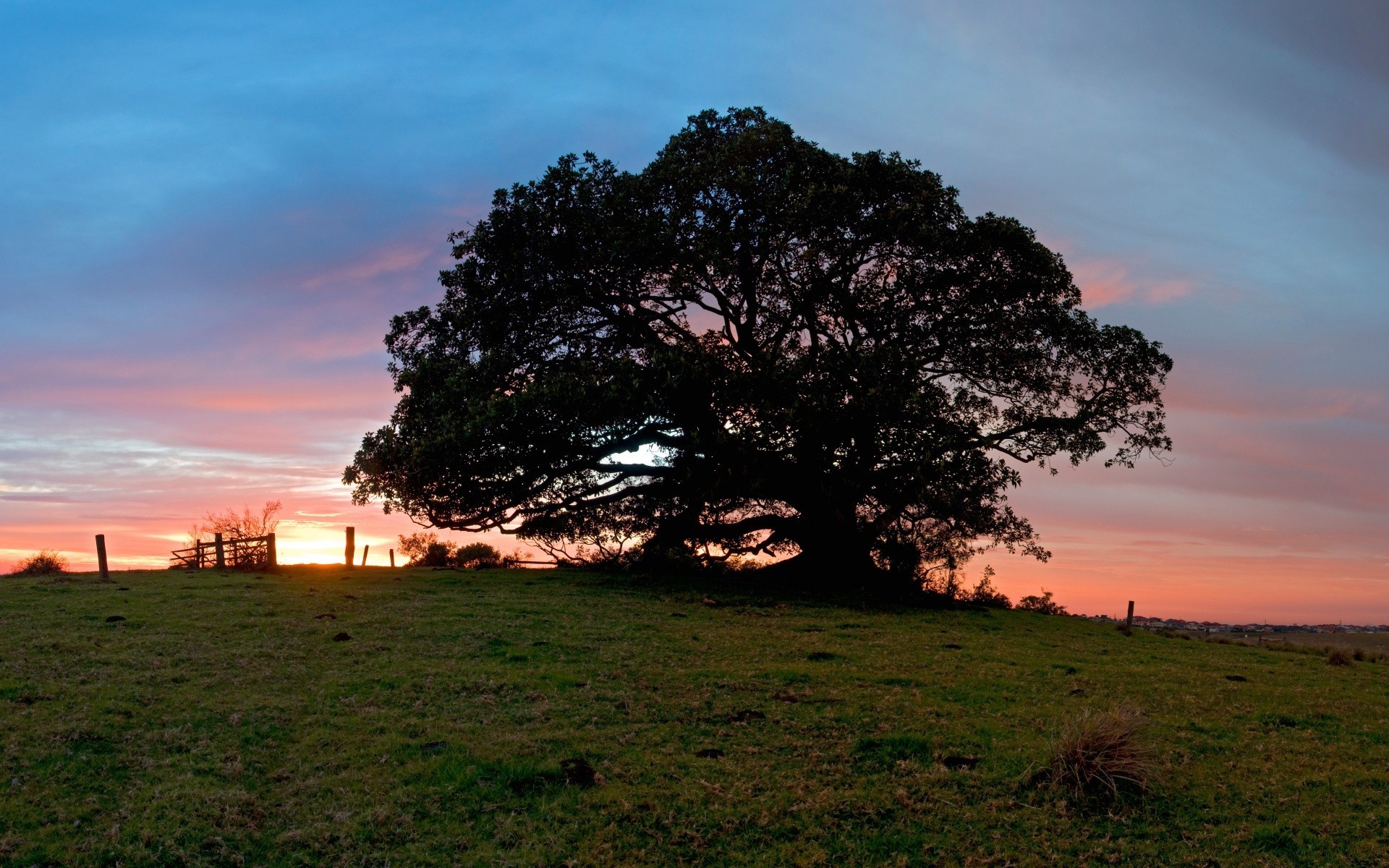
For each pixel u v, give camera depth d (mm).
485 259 29438
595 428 26219
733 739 11328
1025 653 17750
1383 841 8633
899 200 27375
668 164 27719
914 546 28250
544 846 8328
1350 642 31312
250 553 32188
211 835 8367
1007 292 27781
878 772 10234
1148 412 28766
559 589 25359
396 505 27438
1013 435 30000
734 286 28719
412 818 8844
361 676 13891
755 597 25219
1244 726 12336
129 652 14891
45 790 9172
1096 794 9477
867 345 27844
